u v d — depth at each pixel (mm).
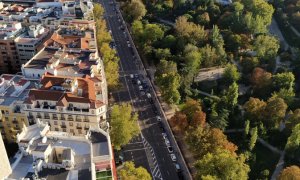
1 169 145125
